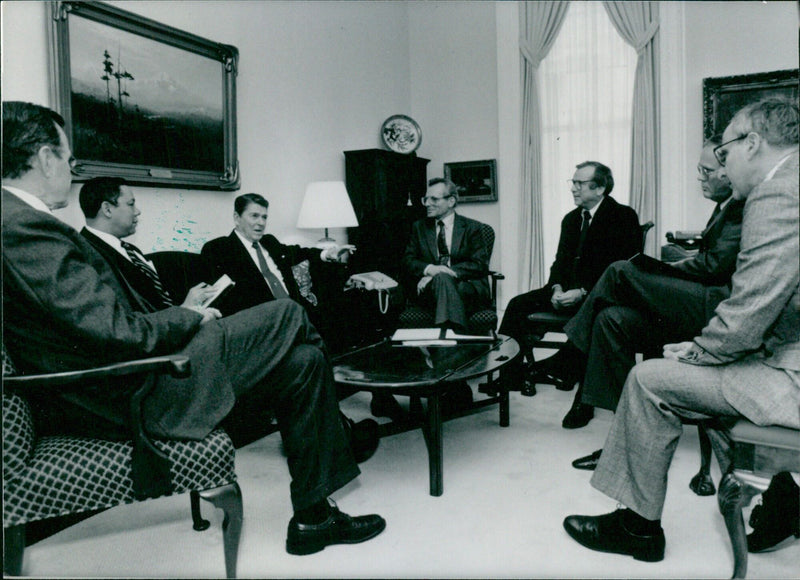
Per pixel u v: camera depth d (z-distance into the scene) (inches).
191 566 64.2
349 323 134.2
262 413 106.0
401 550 66.8
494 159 196.5
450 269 147.7
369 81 188.7
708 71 156.1
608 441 64.6
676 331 93.8
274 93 149.1
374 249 173.2
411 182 191.3
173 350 58.6
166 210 117.7
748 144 56.0
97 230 88.8
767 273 51.1
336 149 173.9
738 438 54.6
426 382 77.6
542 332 127.8
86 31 98.1
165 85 114.7
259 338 62.8
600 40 176.9
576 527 67.3
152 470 54.5
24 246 52.1
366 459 94.3
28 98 90.2
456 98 203.5
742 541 56.3
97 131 100.8
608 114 177.5
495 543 68.0
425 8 205.9
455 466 91.1
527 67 185.2
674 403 59.2
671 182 161.9
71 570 63.7
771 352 55.6
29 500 51.4
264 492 83.7
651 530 62.9
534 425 109.8
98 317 53.0
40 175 58.4
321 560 64.9
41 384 51.5
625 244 123.6
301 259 135.9
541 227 187.2
